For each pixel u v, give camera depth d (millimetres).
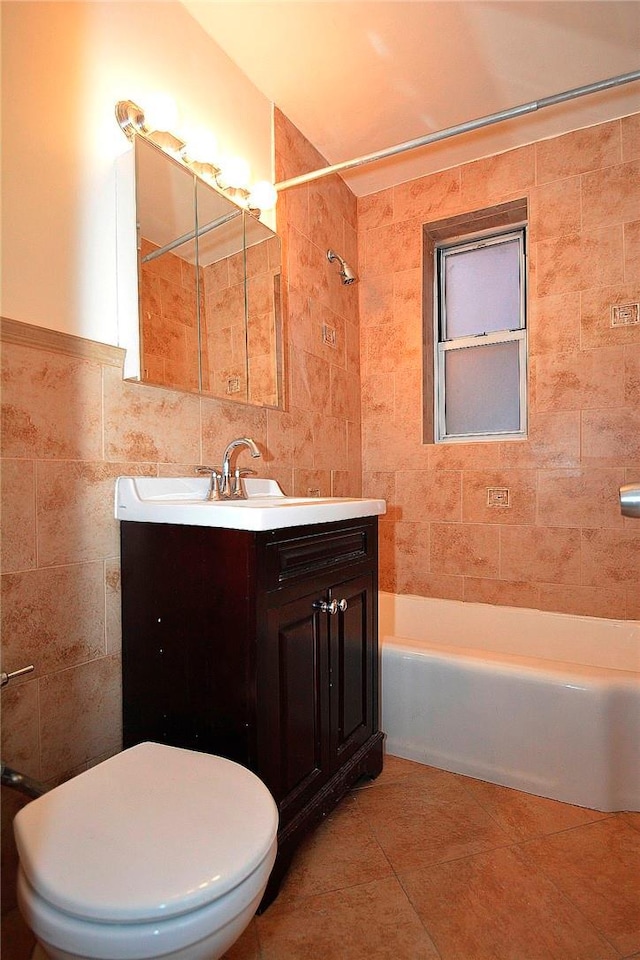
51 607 1238
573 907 1193
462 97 2059
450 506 2568
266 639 1208
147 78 1525
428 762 1789
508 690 1655
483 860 1343
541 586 2371
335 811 1545
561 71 1931
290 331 2180
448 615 2463
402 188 2658
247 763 1177
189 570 1269
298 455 2221
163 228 1513
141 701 1368
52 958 725
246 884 762
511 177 2402
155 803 882
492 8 1651
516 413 2604
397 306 2684
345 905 1211
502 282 2646
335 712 1504
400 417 2684
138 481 1406
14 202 1183
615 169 2209
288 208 2170
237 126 1883
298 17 1682
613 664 2117
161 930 682
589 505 2275
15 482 1165
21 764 1173
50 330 1238
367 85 1988
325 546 1453
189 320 1604
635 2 1628
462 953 1088
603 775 1526
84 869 729
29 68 1221
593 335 2262
